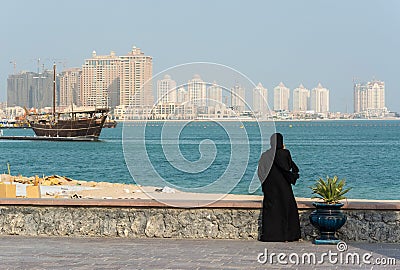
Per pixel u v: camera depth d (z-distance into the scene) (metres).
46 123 116.88
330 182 11.54
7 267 9.37
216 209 12.08
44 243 11.66
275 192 11.68
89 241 11.88
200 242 11.70
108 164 60.84
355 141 111.88
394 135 142.12
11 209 12.70
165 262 9.73
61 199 12.62
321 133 158.38
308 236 11.86
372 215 11.65
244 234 11.98
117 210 12.35
